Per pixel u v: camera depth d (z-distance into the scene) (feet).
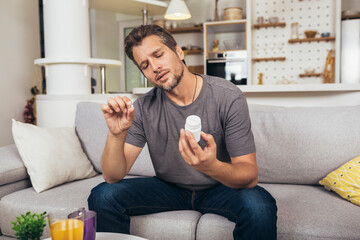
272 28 16.78
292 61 16.58
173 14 13.93
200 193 4.47
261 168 5.49
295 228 3.83
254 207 3.54
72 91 9.01
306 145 5.28
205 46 16.47
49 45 9.11
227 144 4.04
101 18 18.02
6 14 12.62
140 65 4.01
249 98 8.09
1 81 12.39
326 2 16.01
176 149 4.31
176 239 4.14
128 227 4.04
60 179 5.58
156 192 4.34
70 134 6.28
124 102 3.54
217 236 4.01
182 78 4.04
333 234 3.69
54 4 8.88
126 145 4.43
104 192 4.03
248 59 15.10
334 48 15.88
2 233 5.13
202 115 4.16
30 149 5.48
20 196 5.16
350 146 5.12
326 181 4.97
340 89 7.10
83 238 2.77
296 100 7.72
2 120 12.42
